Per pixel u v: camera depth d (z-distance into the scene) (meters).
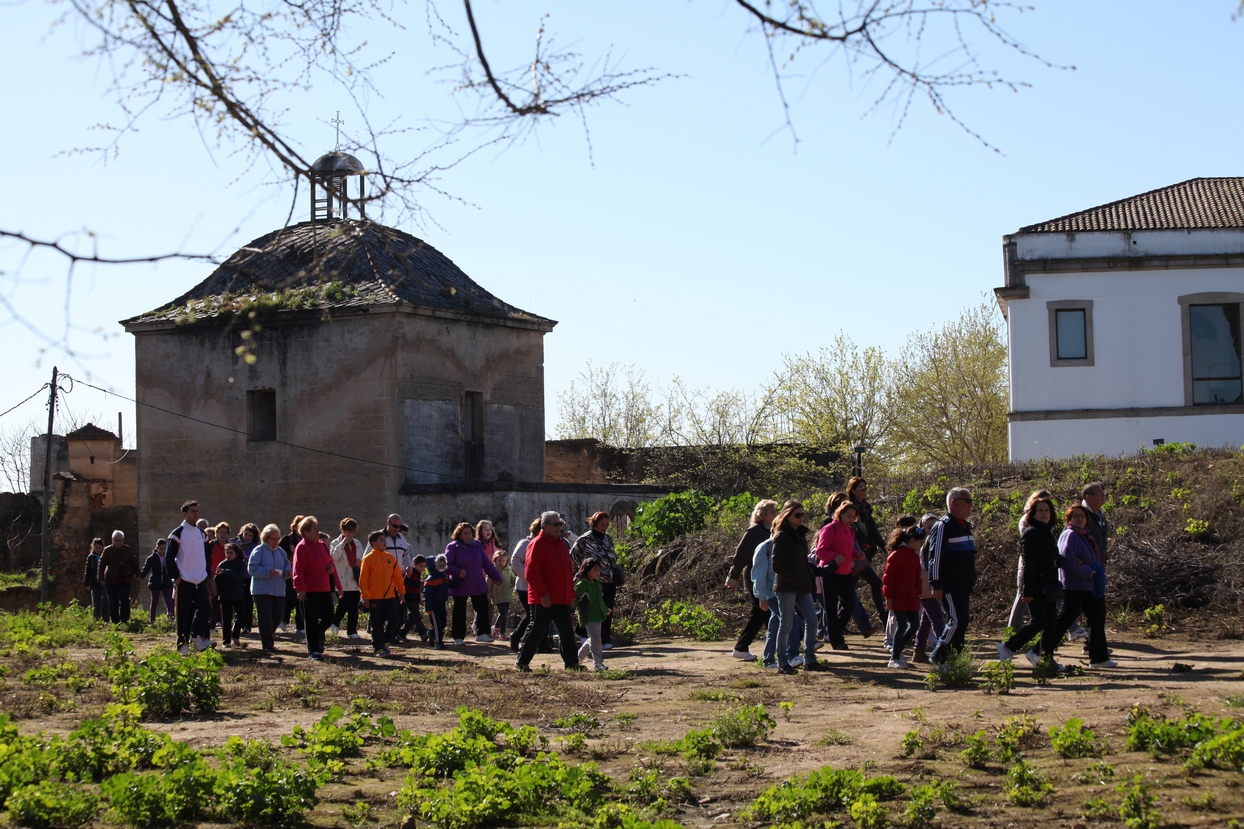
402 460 32.94
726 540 23.97
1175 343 32.91
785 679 13.55
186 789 7.87
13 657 18.27
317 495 33.56
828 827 7.30
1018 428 33.56
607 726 11.01
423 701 12.65
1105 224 34.41
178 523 35.19
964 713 10.72
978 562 20.28
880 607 17.22
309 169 6.08
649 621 20.61
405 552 20.19
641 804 8.07
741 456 44.00
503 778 8.29
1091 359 33.31
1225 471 22.91
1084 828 7.02
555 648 18.16
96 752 9.10
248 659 17.39
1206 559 18.94
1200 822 6.83
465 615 20.00
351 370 33.31
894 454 54.38
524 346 37.34
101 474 45.62
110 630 22.19
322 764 9.08
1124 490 23.38
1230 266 32.62
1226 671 13.09
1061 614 13.41
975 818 7.35
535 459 37.56
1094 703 10.89
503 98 5.78
